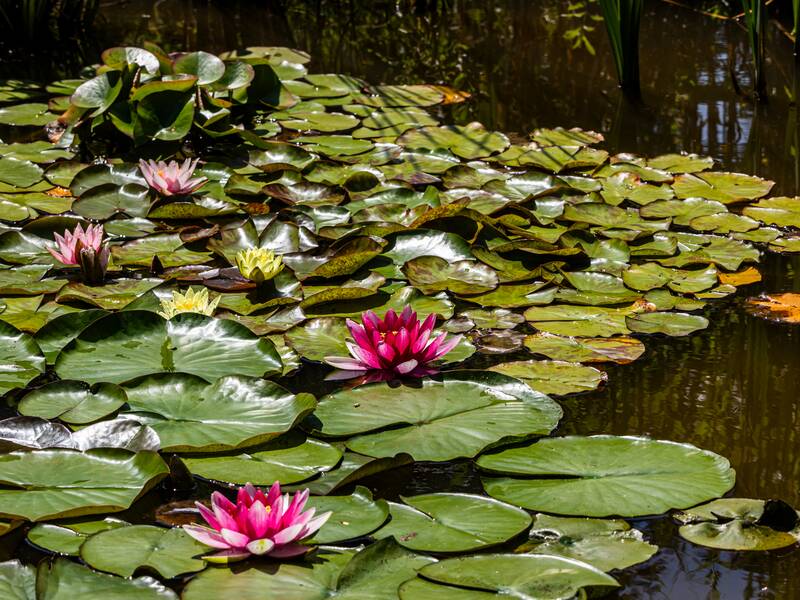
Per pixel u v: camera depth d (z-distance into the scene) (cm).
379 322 230
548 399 216
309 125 450
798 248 314
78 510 169
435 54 580
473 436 200
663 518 177
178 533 165
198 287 279
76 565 154
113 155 401
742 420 217
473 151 411
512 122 456
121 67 402
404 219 330
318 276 287
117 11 674
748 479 193
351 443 198
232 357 230
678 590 159
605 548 166
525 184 364
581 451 196
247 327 245
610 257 306
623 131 441
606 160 397
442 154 403
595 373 234
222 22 649
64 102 459
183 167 346
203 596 147
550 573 153
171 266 291
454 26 645
